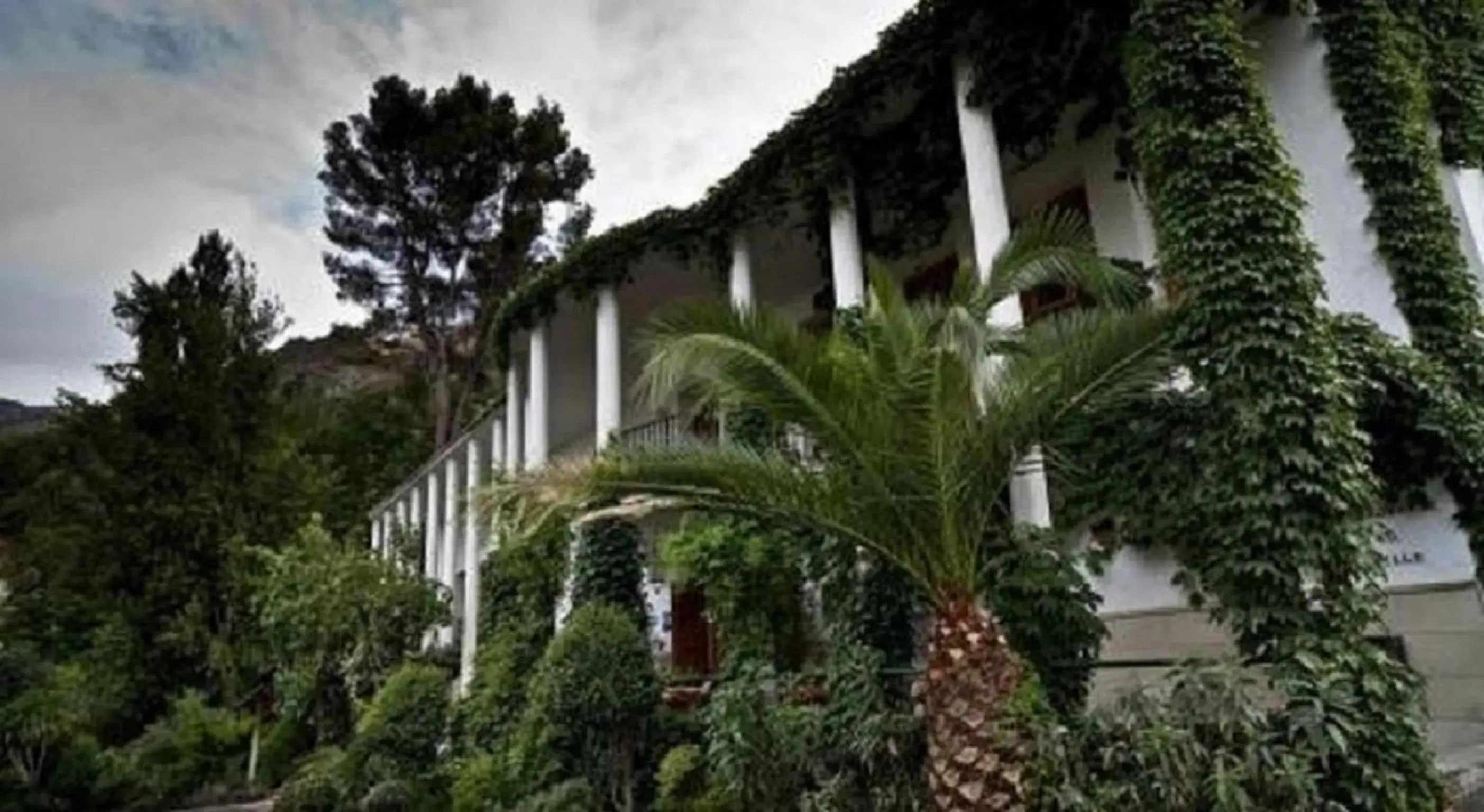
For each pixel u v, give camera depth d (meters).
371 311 35.75
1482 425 7.05
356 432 36.38
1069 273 6.20
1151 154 7.10
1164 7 7.20
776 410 5.73
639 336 6.36
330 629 18.28
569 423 21.89
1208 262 6.50
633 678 10.23
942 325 5.44
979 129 9.45
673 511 6.18
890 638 8.13
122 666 22.64
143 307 27.94
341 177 35.09
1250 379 6.15
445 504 23.23
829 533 6.32
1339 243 8.04
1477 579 6.93
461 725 13.66
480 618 15.77
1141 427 6.97
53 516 26.64
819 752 7.35
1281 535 5.81
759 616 9.73
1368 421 7.28
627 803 9.62
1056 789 5.39
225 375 27.22
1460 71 9.34
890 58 10.25
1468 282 7.78
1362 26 8.24
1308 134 8.32
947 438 5.39
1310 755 5.05
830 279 12.82
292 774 16.92
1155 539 6.96
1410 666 6.68
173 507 24.48
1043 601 7.00
